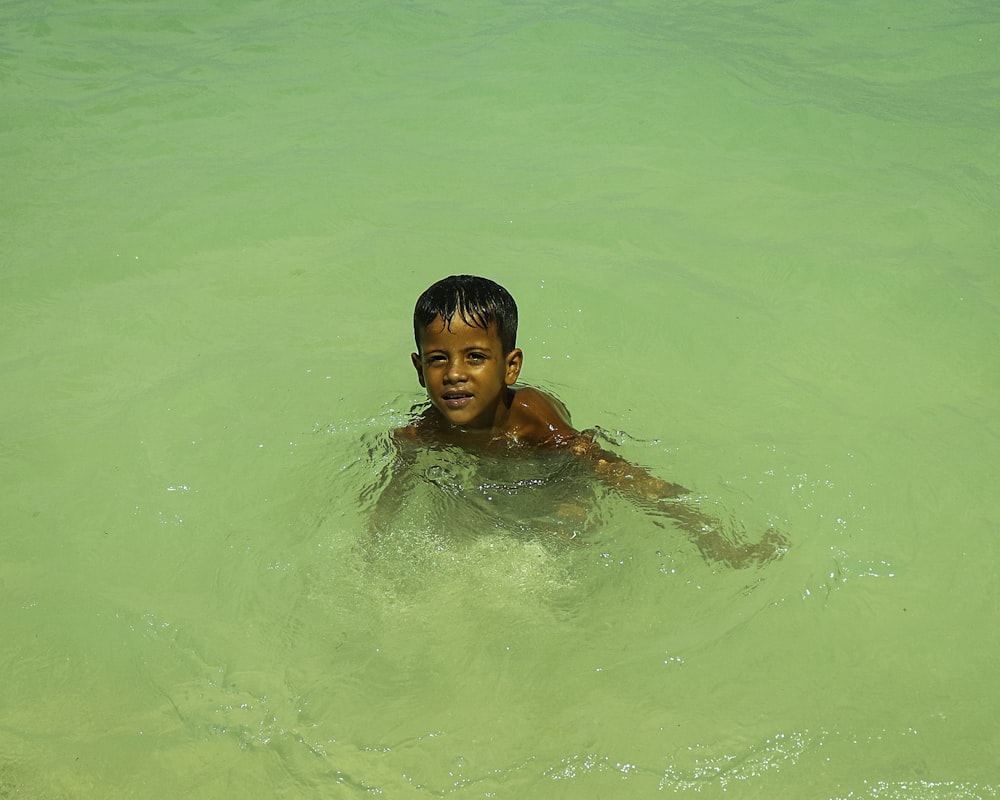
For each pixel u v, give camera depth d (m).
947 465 3.00
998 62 6.14
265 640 2.49
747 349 3.67
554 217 4.62
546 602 2.55
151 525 2.88
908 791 2.06
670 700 2.28
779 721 2.22
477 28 7.01
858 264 4.14
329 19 7.28
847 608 2.50
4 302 4.10
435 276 4.18
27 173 5.20
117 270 4.33
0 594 2.65
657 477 2.99
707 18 7.05
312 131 5.61
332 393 3.46
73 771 2.21
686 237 4.42
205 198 4.88
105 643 2.51
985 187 4.71
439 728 2.25
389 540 2.77
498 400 3.04
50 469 3.13
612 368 3.58
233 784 2.17
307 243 4.51
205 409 3.40
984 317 3.76
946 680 2.30
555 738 2.21
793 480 2.96
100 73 6.46
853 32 6.71
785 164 5.07
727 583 2.59
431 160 5.23
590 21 6.95
